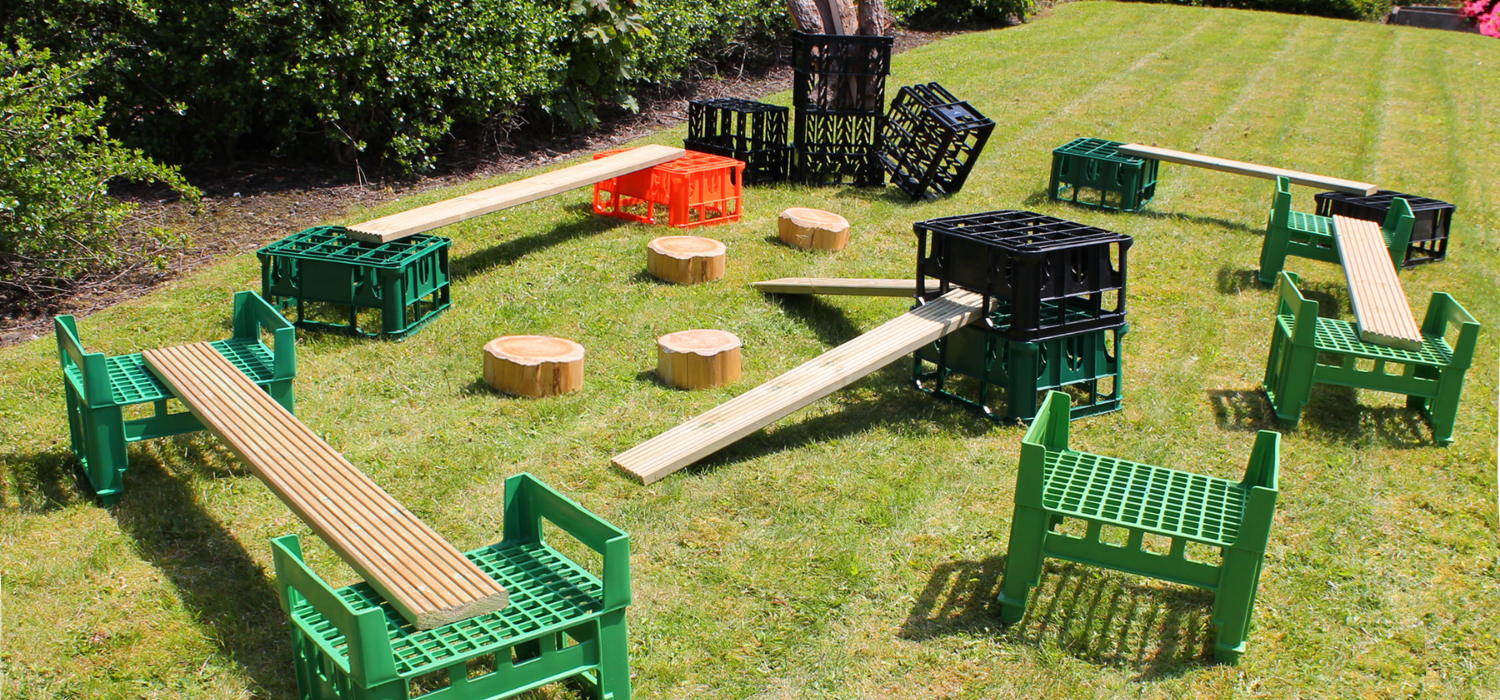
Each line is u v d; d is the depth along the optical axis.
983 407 6.27
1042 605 4.48
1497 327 7.79
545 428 5.96
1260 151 12.82
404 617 3.69
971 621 4.39
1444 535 5.10
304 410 6.07
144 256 8.41
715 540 4.93
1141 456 5.81
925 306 6.45
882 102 10.81
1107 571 4.73
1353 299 6.52
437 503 5.18
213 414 4.74
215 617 4.31
